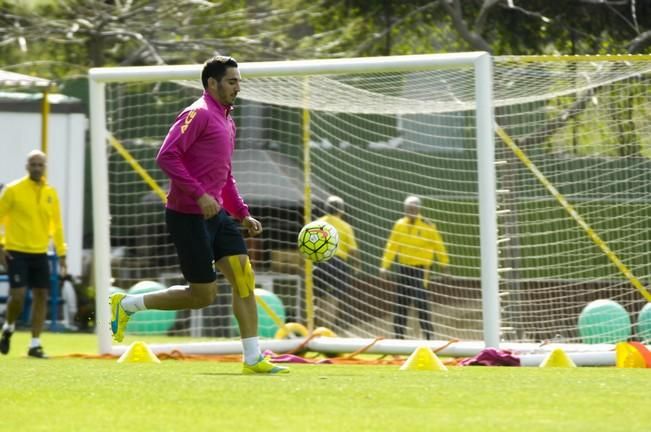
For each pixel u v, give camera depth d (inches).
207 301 1263.5
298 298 2279.8
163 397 977.5
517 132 2119.8
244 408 895.1
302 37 3742.6
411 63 1731.1
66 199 3051.2
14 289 1839.3
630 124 2026.3
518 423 807.7
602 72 1822.1
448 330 2233.0
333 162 2504.9
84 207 3476.9
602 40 3206.2
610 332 1929.1
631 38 3161.9
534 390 1067.9
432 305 2118.6
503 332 1913.1
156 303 1286.9
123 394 1003.3
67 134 3056.1
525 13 3203.7
